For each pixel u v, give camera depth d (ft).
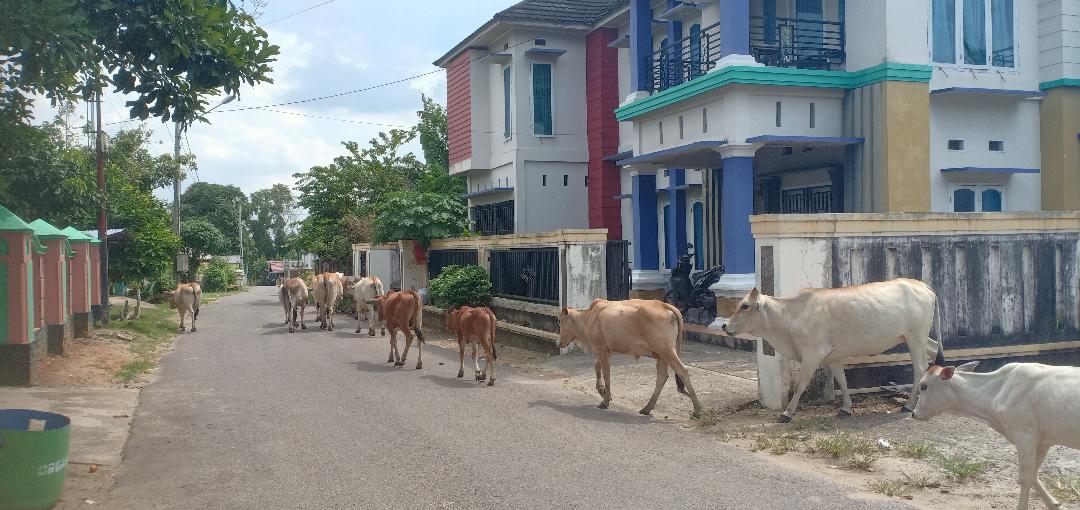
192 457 24.68
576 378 38.78
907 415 27.45
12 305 36.86
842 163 50.67
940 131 47.39
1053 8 48.52
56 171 58.13
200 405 33.37
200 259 172.35
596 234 46.09
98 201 63.41
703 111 49.32
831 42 48.49
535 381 38.58
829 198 52.95
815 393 29.58
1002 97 48.19
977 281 31.53
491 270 57.31
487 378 39.19
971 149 48.06
